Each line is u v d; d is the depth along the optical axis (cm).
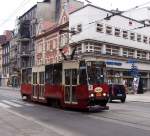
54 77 2294
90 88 1955
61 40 5394
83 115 1794
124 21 5291
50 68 2367
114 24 5072
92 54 4575
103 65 2027
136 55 5556
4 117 1688
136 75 4666
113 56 4931
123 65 5125
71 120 1573
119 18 5178
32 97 2750
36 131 1218
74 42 4841
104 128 1306
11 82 8856
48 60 5966
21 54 7594
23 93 3020
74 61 2048
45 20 6875
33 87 2733
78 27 4838
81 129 1280
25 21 7438
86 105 1947
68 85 2094
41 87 2542
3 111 2009
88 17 4656
